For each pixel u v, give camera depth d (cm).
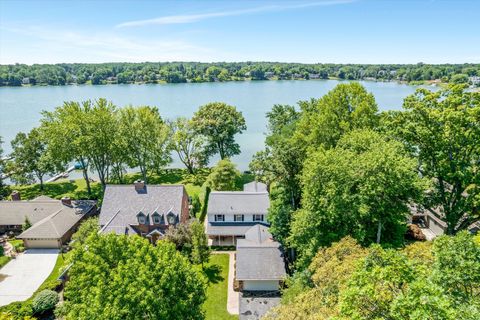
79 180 7181
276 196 4684
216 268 3909
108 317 1891
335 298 1612
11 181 6912
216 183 5656
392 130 3300
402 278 1198
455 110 2894
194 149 7381
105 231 4250
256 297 3359
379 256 1339
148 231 4456
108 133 5891
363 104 3800
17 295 3506
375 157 2631
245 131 11069
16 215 4972
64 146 5662
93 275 2206
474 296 1276
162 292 2120
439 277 1300
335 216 2786
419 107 3036
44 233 4434
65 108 5841
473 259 1324
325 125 3972
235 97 17638
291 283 2967
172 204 4569
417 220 4825
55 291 3419
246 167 7988
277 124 6662
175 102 16150
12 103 16888
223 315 3139
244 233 4450
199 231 3819
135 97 18325
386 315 1100
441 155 2950
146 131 6159
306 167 3288
